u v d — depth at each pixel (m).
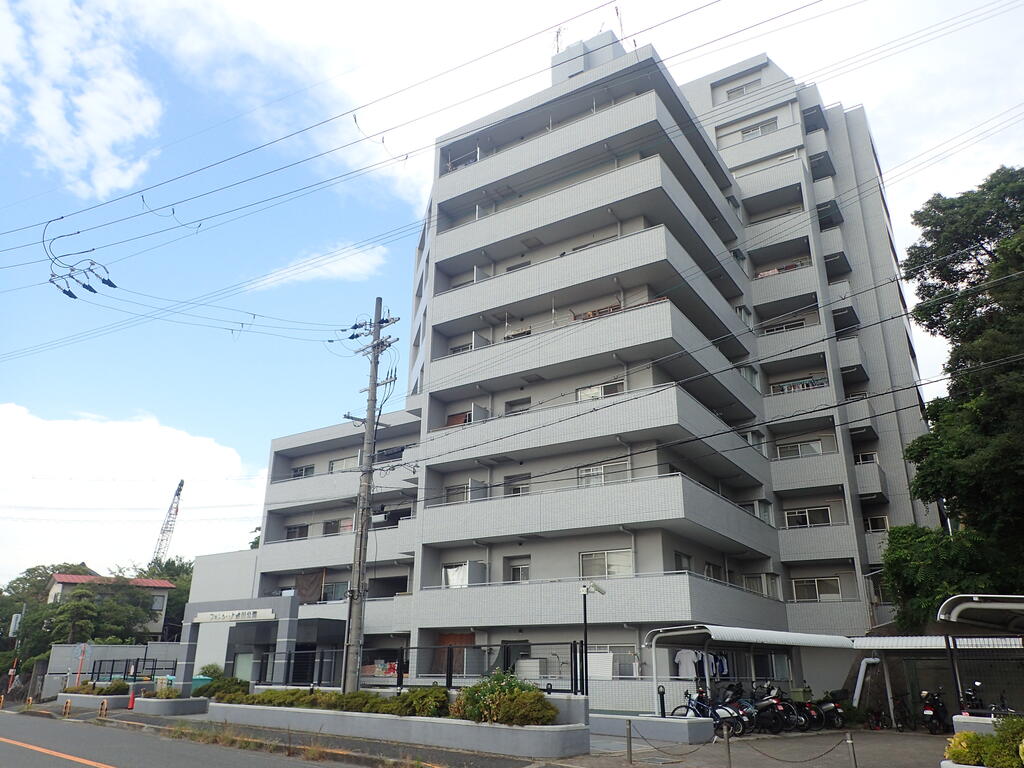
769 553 31.27
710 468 30.11
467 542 29.09
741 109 42.75
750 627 27.33
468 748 15.78
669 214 30.00
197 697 26.59
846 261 38.34
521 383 30.88
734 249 36.62
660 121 29.64
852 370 35.84
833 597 31.83
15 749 15.87
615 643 24.98
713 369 29.70
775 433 35.12
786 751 16.88
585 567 26.86
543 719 15.41
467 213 35.59
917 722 22.77
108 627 50.69
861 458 35.81
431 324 33.38
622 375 28.56
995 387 19.75
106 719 24.25
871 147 42.22
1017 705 20.42
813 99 42.12
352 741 17.12
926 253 27.94
